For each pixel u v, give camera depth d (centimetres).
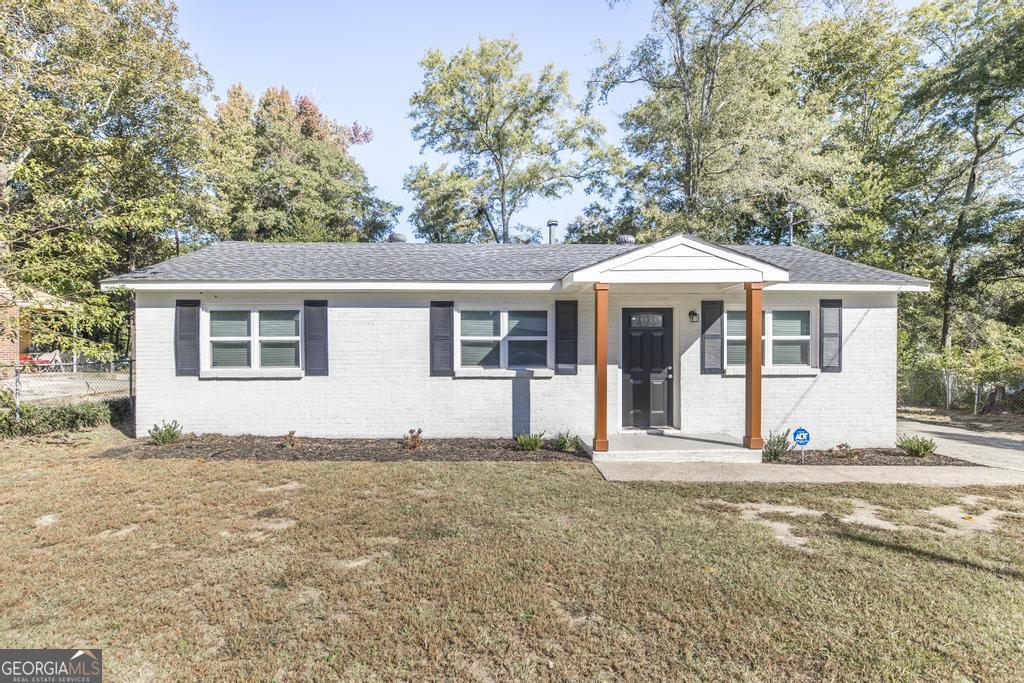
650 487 653
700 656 304
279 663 296
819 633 328
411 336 948
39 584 384
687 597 371
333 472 707
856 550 455
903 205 2100
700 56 2097
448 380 949
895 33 2303
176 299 921
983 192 2081
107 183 1233
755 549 454
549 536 483
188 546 455
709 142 2061
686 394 954
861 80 2389
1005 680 286
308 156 3192
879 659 303
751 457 816
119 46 1617
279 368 938
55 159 1179
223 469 716
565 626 334
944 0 2189
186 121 1864
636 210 2341
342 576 398
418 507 563
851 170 1959
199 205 2006
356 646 311
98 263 1159
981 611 355
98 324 1045
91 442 892
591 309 959
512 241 2881
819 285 920
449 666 295
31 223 950
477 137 2802
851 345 955
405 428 948
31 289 892
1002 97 1803
